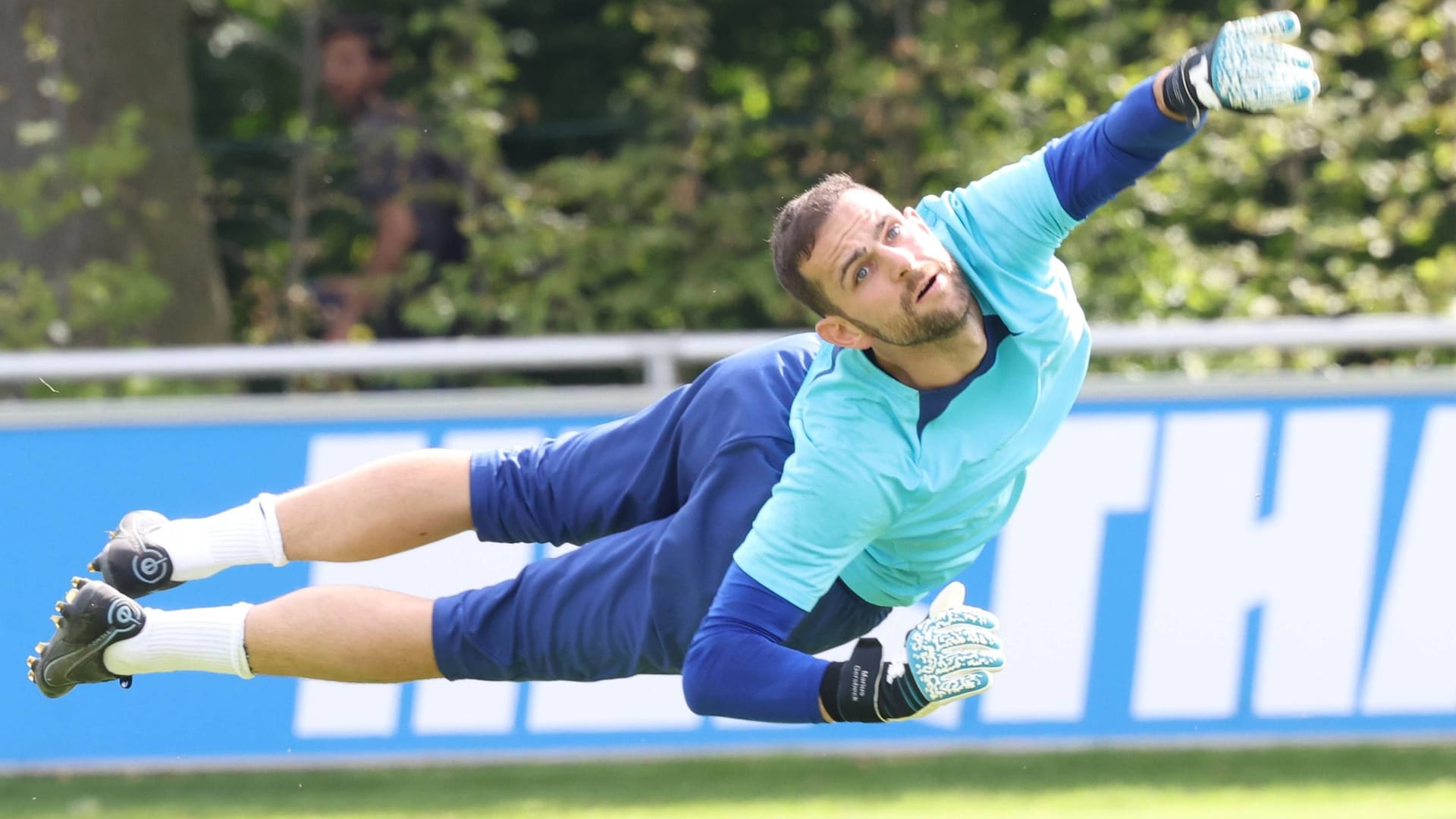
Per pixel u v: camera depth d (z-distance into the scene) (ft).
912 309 39.14
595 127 117.60
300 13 114.42
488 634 46.11
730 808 70.33
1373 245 108.27
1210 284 106.22
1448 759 77.51
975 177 108.68
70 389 102.73
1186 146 109.81
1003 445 41.75
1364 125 108.99
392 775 77.71
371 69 101.60
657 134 112.37
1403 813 67.51
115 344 105.70
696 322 112.16
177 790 75.20
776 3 134.41
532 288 107.14
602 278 111.96
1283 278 108.78
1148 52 117.50
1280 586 72.08
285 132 142.61
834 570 40.45
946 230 41.04
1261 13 113.91
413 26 109.81
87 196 106.73
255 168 133.39
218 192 130.31
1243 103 38.01
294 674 46.93
